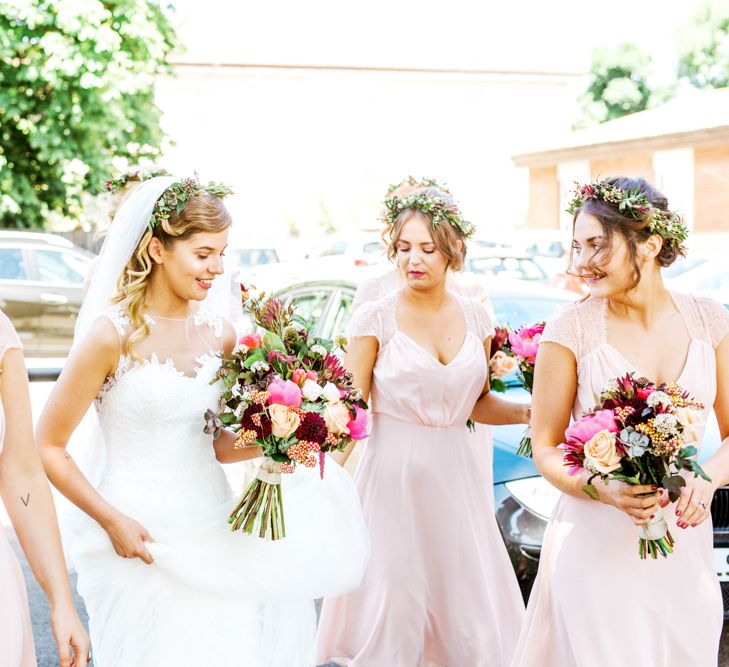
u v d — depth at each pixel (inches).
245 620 124.7
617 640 119.7
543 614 129.0
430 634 172.7
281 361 124.8
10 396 96.9
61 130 743.1
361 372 171.3
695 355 123.1
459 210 169.8
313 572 129.0
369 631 172.1
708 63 1760.6
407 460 169.5
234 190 129.9
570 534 124.2
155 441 124.6
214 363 128.4
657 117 986.1
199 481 127.0
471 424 179.6
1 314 97.1
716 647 123.9
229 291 150.3
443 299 173.9
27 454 98.0
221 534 125.6
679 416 109.9
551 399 126.0
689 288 410.0
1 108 724.7
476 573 169.5
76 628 96.0
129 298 124.7
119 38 733.3
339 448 125.6
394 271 193.2
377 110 1219.9
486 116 1240.2
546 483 176.1
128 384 123.2
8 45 712.4
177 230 123.6
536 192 1083.9
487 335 176.9
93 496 120.6
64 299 553.3
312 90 1205.1
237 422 122.5
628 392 112.0
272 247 769.6
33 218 765.3
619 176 123.7
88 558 124.3
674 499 108.7
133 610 121.6
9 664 90.6
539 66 1224.2
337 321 231.3
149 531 122.9
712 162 826.8
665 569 120.6
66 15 711.7
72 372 122.0
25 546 97.4
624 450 108.7
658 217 119.0
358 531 137.9
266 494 124.3
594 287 122.6
